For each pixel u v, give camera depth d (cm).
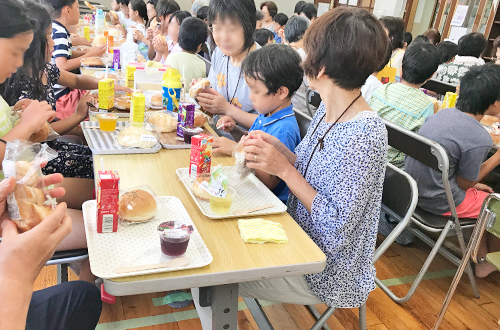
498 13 641
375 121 107
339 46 102
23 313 64
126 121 178
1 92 150
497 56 428
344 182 107
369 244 120
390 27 361
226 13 194
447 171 166
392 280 222
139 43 399
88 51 307
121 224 103
